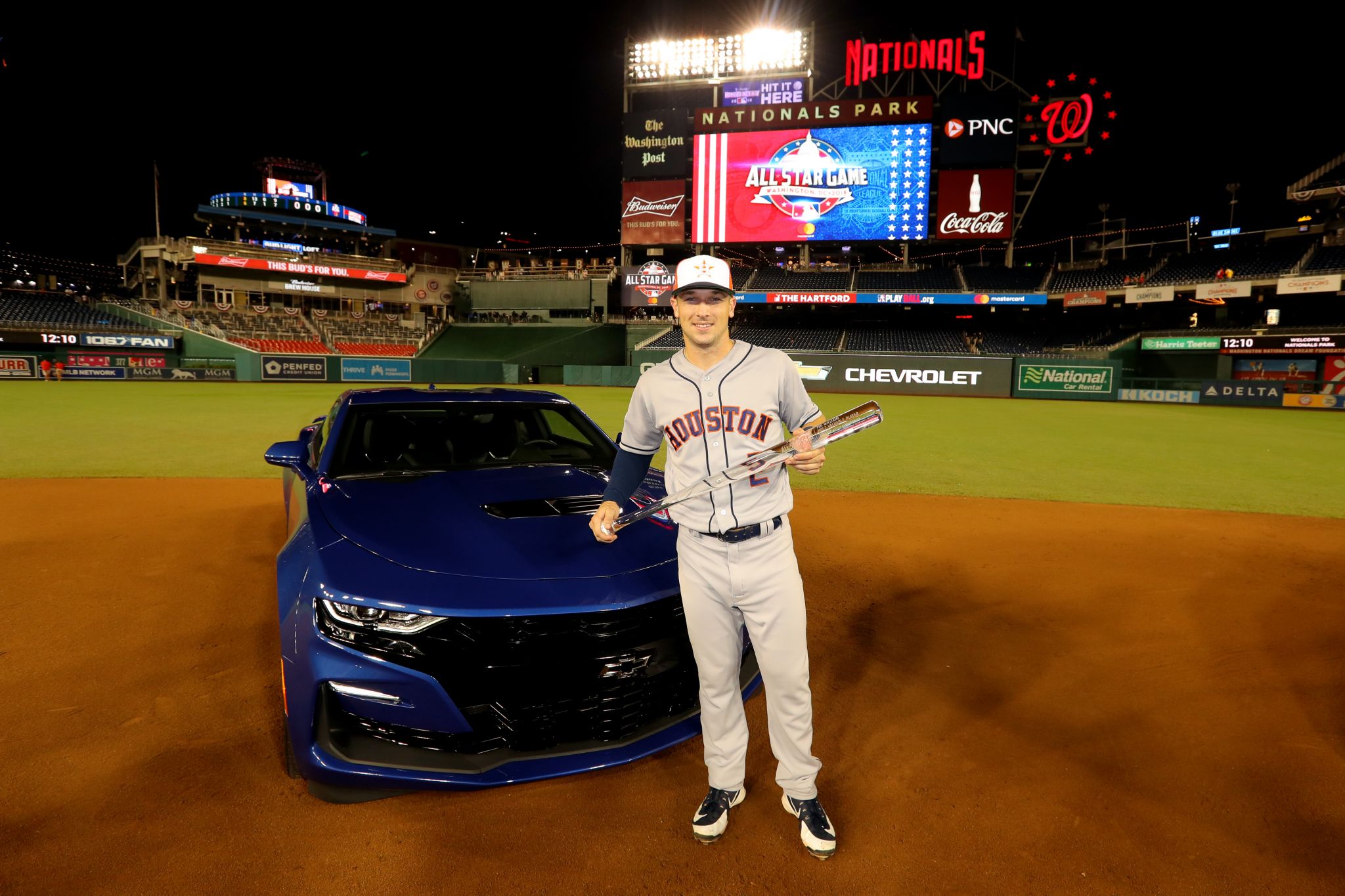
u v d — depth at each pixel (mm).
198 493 7078
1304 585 4480
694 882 1907
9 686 2939
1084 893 1877
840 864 1985
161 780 2307
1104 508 6828
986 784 2367
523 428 3736
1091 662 3330
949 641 3578
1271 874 1945
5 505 6418
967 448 11875
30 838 2023
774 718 2043
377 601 2100
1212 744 2613
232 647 3361
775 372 1930
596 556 2408
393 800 2229
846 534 5754
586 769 2178
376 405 3662
